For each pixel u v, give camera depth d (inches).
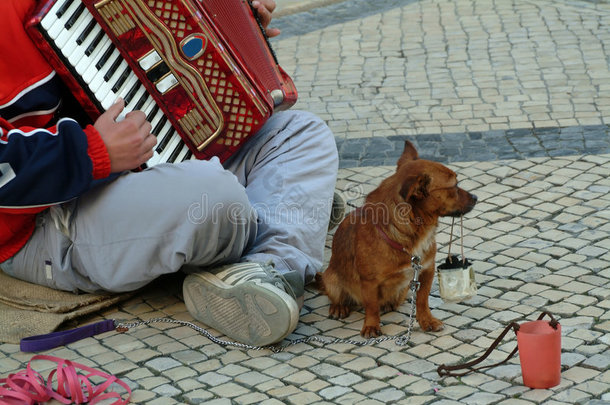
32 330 193.5
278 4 497.4
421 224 182.2
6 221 193.3
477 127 319.3
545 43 411.8
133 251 189.3
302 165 216.8
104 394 163.2
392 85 374.6
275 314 177.3
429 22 460.8
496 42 419.2
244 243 197.3
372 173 283.7
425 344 184.2
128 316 205.3
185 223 184.4
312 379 171.3
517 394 158.7
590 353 172.4
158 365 179.8
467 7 481.7
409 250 183.5
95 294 206.8
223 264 198.1
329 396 163.5
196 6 191.2
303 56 422.6
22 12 181.2
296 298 191.9
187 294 196.9
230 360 181.6
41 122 189.9
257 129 203.2
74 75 184.5
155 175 186.7
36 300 202.7
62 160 178.4
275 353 184.7
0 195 177.0
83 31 184.1
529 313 193.5
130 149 185.0
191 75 194.2
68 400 162.9
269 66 209.3
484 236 237.9
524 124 318.0
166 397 165.9
